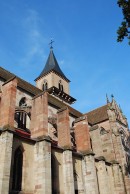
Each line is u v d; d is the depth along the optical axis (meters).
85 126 37.22
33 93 41.72
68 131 32.41
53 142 34.16
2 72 41.00
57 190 28.11
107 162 42.53
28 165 25.72
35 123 29.48
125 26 23.48
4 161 21.89
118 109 59.97
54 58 81.50
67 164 29.95
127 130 57.50
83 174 33.47
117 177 42.12
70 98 69.25
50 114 43.16
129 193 42.94
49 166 25.86
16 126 35.31
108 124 54.31
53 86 65.38
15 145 25.00
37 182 25.12
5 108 25.88
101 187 37.03
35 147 27.20
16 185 23.81
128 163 51.03
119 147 47.62
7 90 27.09
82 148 35.84
